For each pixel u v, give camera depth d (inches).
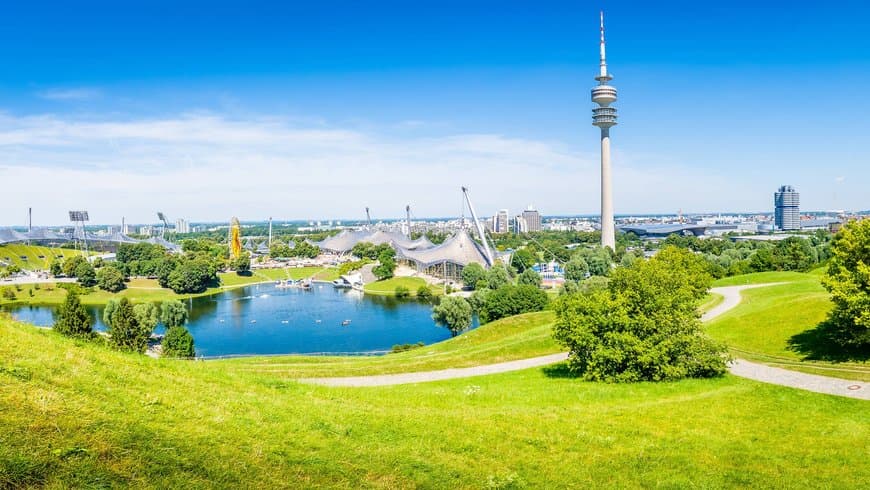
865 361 1929.1
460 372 2156.7
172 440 730.8
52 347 939.3
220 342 5073.8
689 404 1432.1
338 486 734.5
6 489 553.3
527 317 3314.5
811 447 1109.1
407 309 6756.9
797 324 2459.4
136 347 3235.7
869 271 1904.5
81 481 597.0
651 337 1763.0
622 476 919.0
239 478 692.1
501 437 1037.8
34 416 676.1
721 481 930.7
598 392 1584.6
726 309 3262.8
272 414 941.8
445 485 802.8
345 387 1387.8
